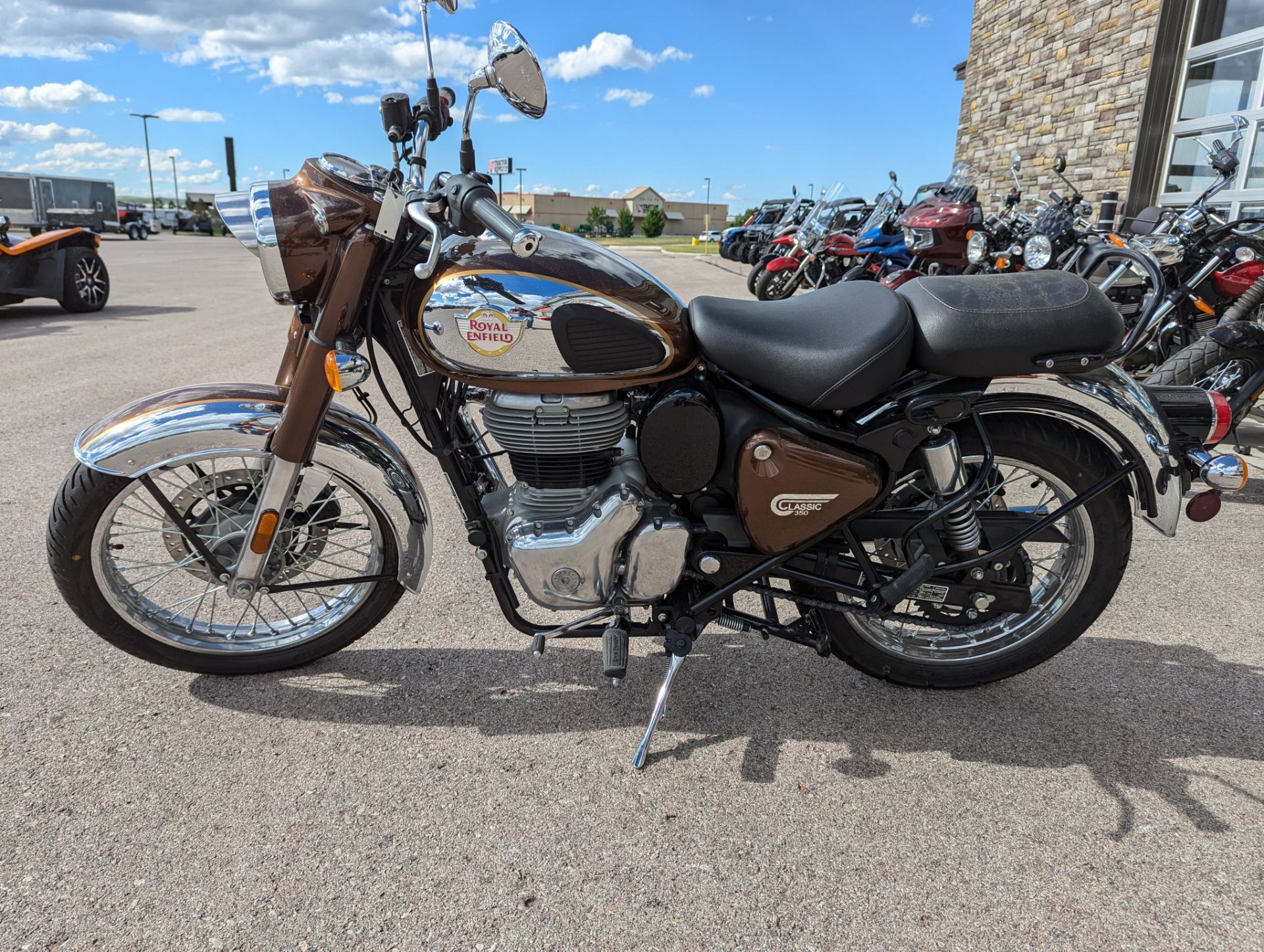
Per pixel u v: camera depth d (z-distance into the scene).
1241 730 2.12
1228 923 1.56
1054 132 9.38
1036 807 1.86
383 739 2.06
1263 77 6.73
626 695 2.27
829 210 9.32
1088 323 1.77
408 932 1.53
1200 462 1.89
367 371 1.77
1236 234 4.35
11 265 8.38
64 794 1.84
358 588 2.32
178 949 1.48
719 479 1.91
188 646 2.23
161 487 3.55
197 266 17.05
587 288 1.72
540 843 1.75
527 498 1.92
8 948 1.47
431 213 1.70
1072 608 2.17
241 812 1.81
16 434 4.36
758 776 1.96
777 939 1.53
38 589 2.72
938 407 1.82
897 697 2.27
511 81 1.62
